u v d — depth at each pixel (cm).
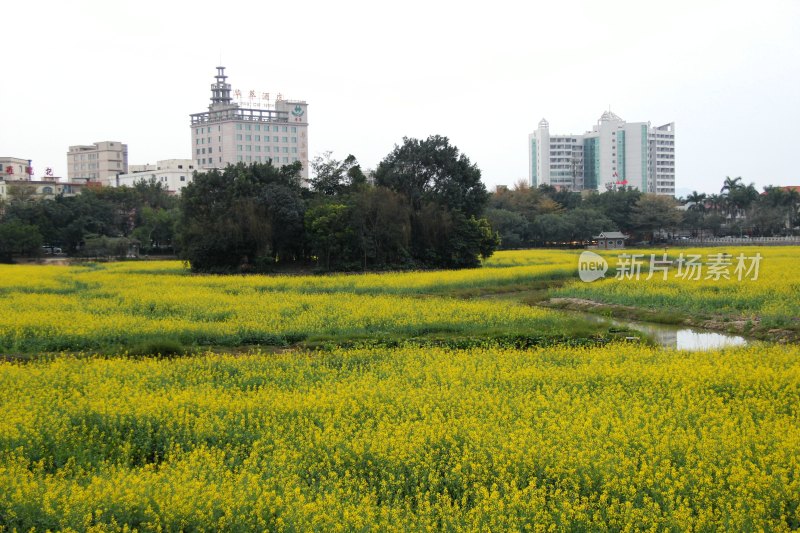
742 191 11931
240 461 1334
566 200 13488
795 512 1084
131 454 1394
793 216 11331
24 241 7619
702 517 1037
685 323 3256
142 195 10344
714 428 1378
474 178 7206
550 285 5016
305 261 6775
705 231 12612
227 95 16175
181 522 1059
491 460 1288
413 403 1619
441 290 4706
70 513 1056
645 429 1380
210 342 2684
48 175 12912
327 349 2538
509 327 2973
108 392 1739
